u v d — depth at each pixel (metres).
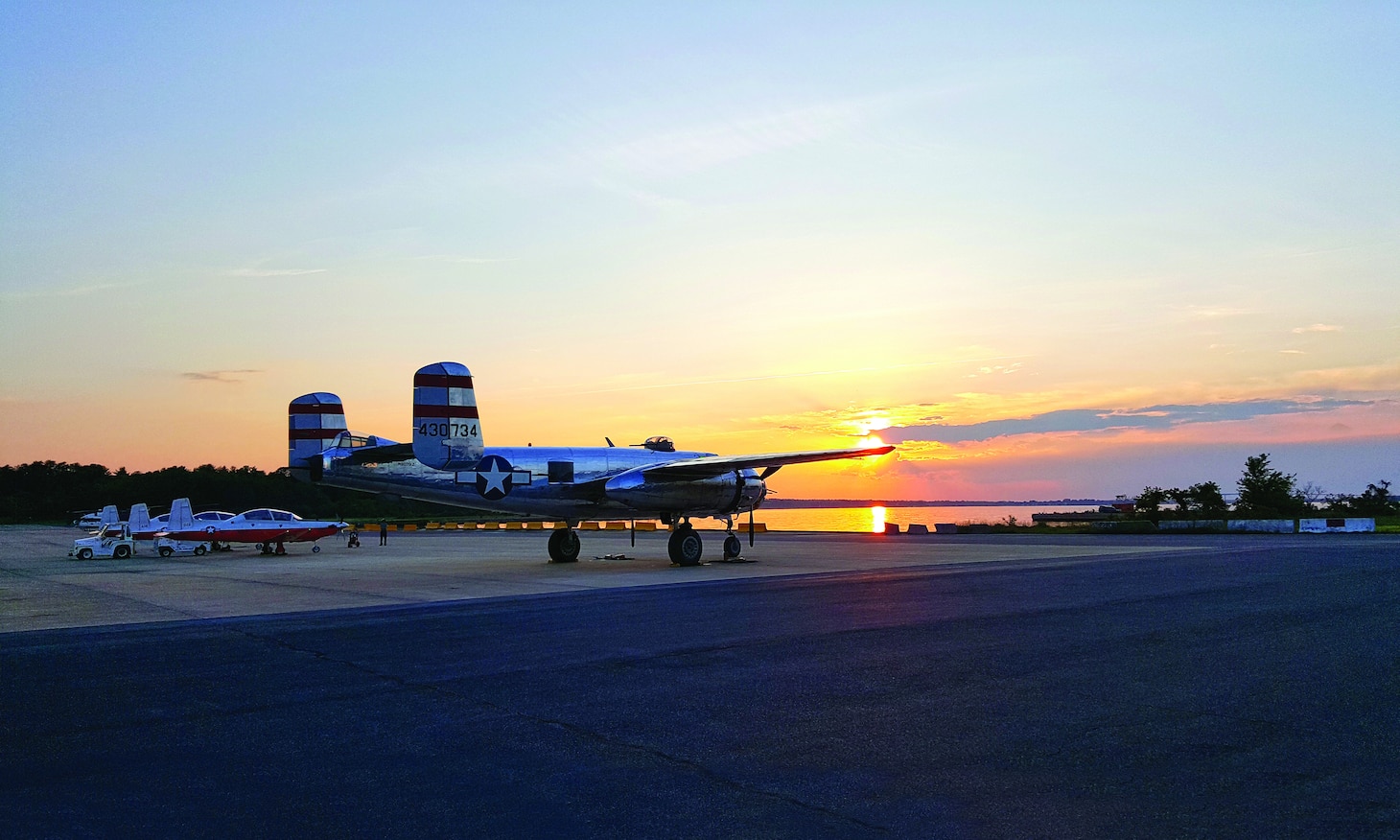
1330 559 23.27
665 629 12.12
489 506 24.88
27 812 5.18
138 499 106.06
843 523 101.81
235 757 6.30
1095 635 10.99
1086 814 4.91
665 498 24.80
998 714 7.14
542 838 4.64
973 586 17.30
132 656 10.65
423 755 6.28
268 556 35.91
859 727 6.82
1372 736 6.40
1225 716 7.00
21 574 25.91
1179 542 35.66
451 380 24.14
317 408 30.98
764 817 4.92
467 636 11.87
